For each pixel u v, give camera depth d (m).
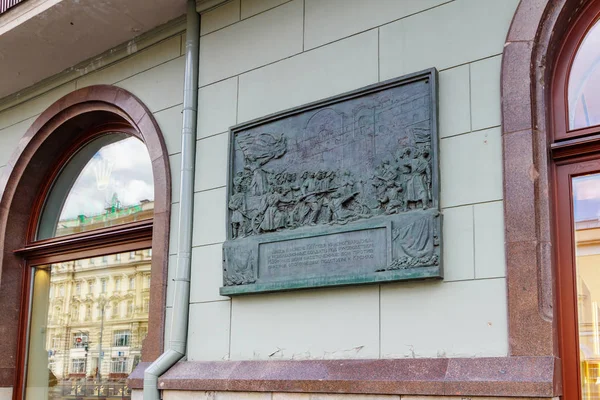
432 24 5.35
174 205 6.79
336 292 5.44
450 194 5.02
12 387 8.20
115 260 7.68
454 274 4.88
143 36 7.51
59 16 7.24
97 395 7.47
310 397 5.20
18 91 8.87
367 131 5.48
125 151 8.05
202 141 6.67
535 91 4.82
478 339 4.70
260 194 6.02
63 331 8.04
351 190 5.46
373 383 4.88
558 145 4.80
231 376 5.66
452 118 5.11
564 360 4.54
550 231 4.66
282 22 6.30
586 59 4.96
